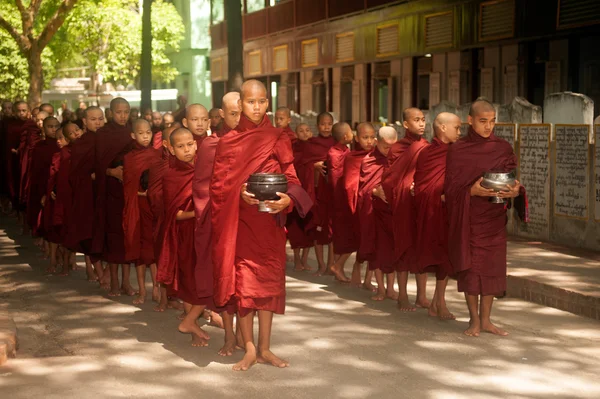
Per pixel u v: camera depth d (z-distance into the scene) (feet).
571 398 21.79
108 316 31.65
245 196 23.32
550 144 44.04
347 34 89.45
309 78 100.94
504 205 27.89
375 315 31.19
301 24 101.45
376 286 36.76
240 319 24.64
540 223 45.03
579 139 41.98
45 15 119.44
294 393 22.22
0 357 24.99
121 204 35.53
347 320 30.37
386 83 83.71
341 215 36.42
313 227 39.40
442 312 30.40
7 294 35.91
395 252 31.35
